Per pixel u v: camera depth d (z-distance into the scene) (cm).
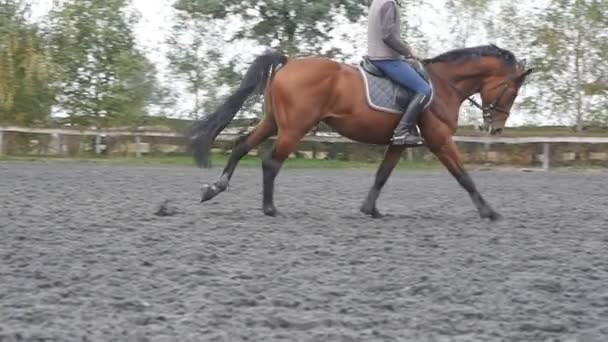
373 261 777
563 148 2952
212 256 790
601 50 3156
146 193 1520
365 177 2195
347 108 1049
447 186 1861
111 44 3288
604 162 2936
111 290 637
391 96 1052
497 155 3006
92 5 3247
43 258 771
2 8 3189
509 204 1416
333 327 539
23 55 3133
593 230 1032
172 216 1113
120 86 3266
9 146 3038
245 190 1634
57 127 3244
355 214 1184
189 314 565
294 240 901
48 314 560
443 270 738
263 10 3153
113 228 983
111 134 3116
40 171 2162
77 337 504
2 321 543
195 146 1078
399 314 577
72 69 3266
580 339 518
